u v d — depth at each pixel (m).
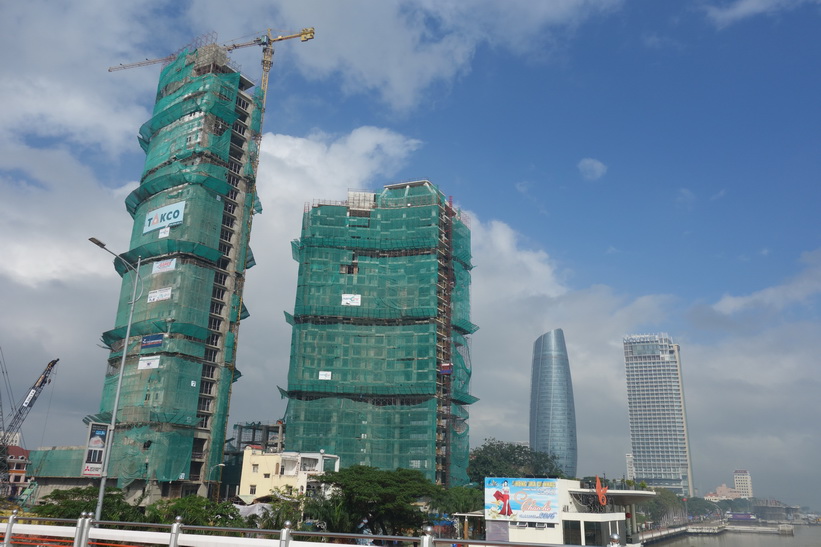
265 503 118.94
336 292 182.50
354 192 198.50
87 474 41.31
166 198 163.62
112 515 74.50
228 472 172.38
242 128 180.62
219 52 179.38
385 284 185.00
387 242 187.88
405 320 182.12
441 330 185.62
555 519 85.56
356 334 180.88
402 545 83.19
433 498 105.62
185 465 143.62
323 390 175.12
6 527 21.78
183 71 180.75
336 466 145.62
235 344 166.00
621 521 92.06
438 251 188.12
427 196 191.38
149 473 137.75
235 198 173.38
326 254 185.88
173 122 175.25
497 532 87.94
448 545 17.03
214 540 18.70
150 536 19.50
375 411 172.62
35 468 156.62
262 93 189.25
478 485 187.25
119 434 144.88
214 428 154.25
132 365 152.00
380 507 86.19
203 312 155.50
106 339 166.00
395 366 177.50
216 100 170.50
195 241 156.38
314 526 80.62
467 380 190.75
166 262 156.00
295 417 172.25
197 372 151.75
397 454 167.88
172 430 143.38
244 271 172.50
